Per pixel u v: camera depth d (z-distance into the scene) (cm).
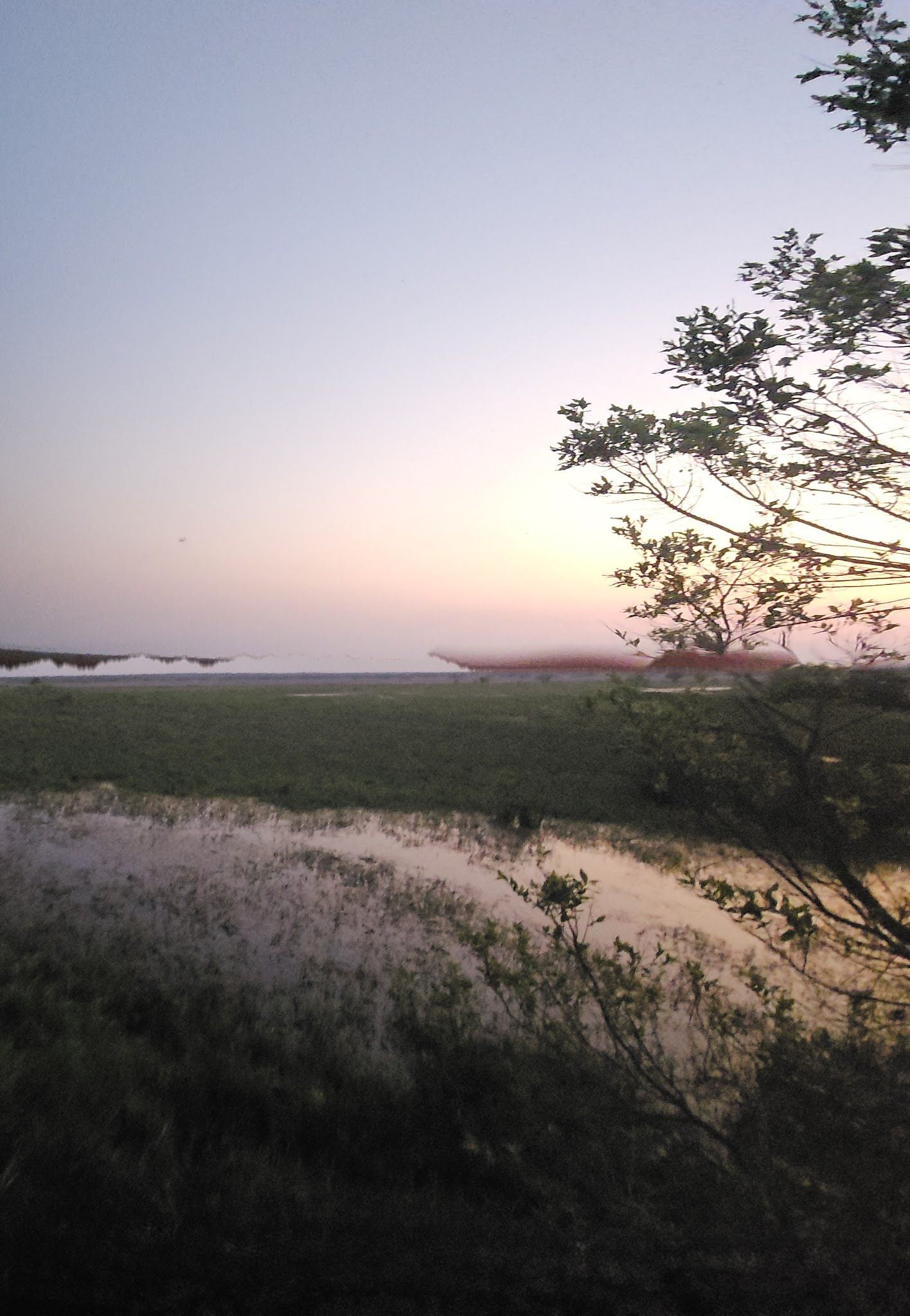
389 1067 625
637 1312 350
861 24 325
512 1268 370
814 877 466
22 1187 398
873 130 340
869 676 417
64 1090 506
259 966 828
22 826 1385
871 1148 433
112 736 2294
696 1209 427
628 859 1296
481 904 1058
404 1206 428
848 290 340
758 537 399
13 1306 331
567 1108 528
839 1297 360
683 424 376
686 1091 549
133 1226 382
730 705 458
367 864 1242
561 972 720
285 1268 362
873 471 371
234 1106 552
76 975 738
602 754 2141
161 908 993
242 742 2291
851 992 516
